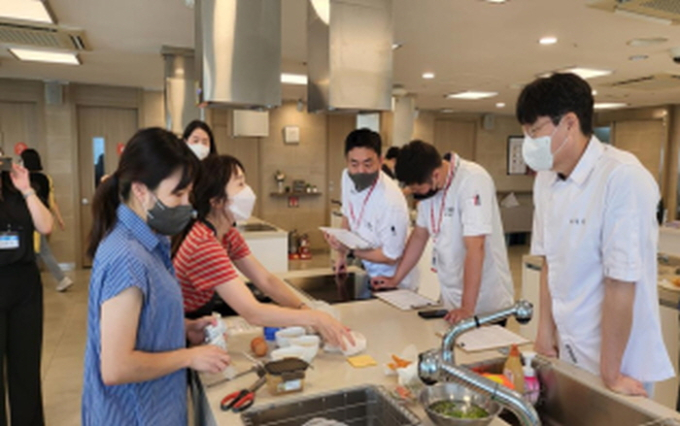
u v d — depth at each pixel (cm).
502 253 209
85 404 113
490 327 172
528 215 891
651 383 139
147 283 106
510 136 949
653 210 126
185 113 419
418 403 118
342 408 123
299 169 784
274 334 158
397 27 346
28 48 417
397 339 161
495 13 314
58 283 519
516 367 131
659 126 801
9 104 589
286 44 392
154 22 340
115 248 104
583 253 138
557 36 369
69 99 606
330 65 236
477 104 778
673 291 249
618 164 129
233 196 149
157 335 111
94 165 642
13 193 214
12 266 214
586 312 141
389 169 454
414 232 223
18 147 490
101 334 103
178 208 110
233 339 162
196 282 144
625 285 124
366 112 258
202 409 128
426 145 197
